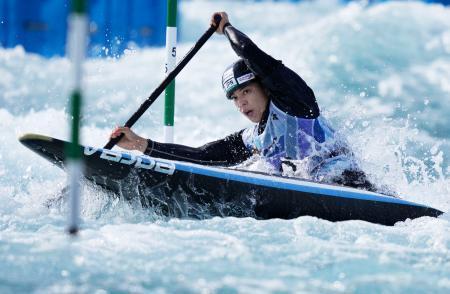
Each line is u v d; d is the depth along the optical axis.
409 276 13.84
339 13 52.31
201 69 44.50
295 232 16.70
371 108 37.59
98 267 13.66
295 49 44.59
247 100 20.23
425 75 41.16
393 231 17.23
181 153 21.12
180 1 68.81
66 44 49.12
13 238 15.30
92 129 32.03
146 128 34.91
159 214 18.84
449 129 35.19
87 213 18.47
